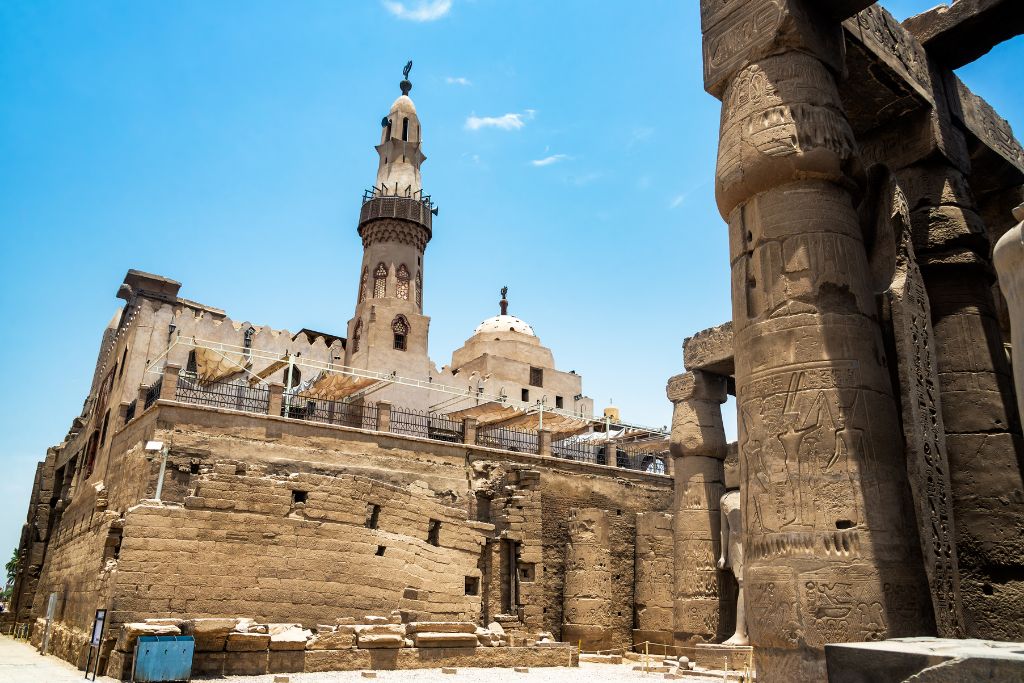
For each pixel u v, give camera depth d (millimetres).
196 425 23766
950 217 13234
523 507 28812
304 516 22203
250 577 20812
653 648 28953
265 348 34031
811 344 10344
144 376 28922
